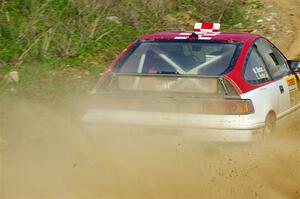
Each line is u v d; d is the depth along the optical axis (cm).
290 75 2023
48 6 3228
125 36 3256
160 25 3612
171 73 1731
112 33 3228
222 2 4094
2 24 2948
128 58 1784
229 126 1600
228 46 1783
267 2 4731
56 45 2900
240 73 1695
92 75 2672
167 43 1817
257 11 4488
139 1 3719
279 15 4450
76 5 3312
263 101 1712
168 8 3906
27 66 2634
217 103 1616
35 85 2459
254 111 1652
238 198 1411
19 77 2505
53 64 2720
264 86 1772
